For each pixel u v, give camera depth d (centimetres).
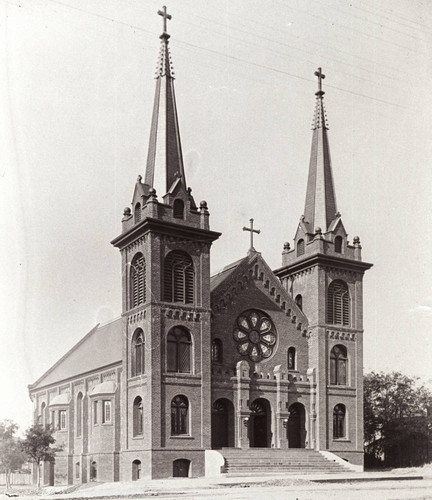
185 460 5419
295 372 6331
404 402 8131
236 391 5872
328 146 7000
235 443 5772
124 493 3953
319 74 7088
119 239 5991
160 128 6003
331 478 4709
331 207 6806
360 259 6744
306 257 6594
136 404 5634
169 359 5559
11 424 7019
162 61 6169
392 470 6525
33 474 8344
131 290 5906
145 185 5938
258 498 3509
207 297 5809
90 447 6475
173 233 5691
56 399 7650
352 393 6469
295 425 6309
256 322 6228
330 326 6481
